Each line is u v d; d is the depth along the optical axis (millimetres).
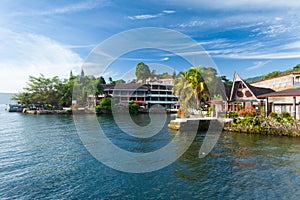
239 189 7957
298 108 21422
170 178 9055
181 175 9367
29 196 7641
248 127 20906
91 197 7512
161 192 7805
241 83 28359
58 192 7910
